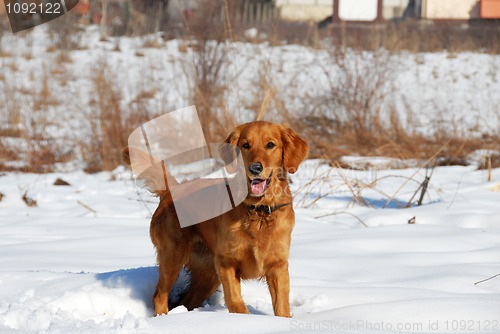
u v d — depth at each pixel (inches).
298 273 270.2
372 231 342.6
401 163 569.3
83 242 325.1
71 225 373.4
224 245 227.8
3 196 455.8
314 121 632.4
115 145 581.0
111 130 584.7
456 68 954.1
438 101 799.7
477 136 661.3
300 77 820.0
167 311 233.1
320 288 240.2
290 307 228.7
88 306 221.5
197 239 244.8
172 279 237.1
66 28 1018.7
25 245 321.7
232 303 225.1
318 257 293.7
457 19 1339.8
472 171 540.1
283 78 803.4
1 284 235.6
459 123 713.6
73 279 240.7
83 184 514.6
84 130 666.2
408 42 1042.1
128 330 182.1
